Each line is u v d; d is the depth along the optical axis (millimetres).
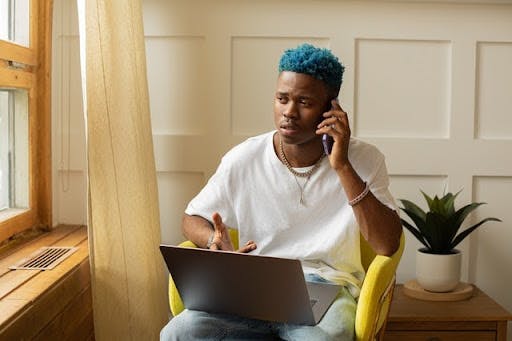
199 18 2510
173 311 1775
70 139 2521
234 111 2547
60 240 2283
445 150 2562
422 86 2553
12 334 1453
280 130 1755
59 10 2457
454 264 2311
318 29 2518
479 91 2562
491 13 2527
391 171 2566
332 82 1757
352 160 1829
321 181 1819
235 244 1991
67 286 1859
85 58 1960
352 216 1794
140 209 2135
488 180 2588
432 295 2320
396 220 1759
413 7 2521
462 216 2301
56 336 1788
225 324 1663
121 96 2080
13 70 2105
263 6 2508
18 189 2311
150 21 2512
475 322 2174
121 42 2084
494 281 2617
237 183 1869
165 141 2547
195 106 2543
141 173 2141
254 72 2531
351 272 1854
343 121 1707
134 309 2105
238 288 1562
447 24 2525
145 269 2148
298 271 1438
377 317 1638
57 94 2479
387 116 2561
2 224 2061
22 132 2287
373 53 2539
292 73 1726
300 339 1574
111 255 2027
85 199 2549
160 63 2535
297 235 1851
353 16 2516
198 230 1833
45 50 2314
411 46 2539
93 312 2035
